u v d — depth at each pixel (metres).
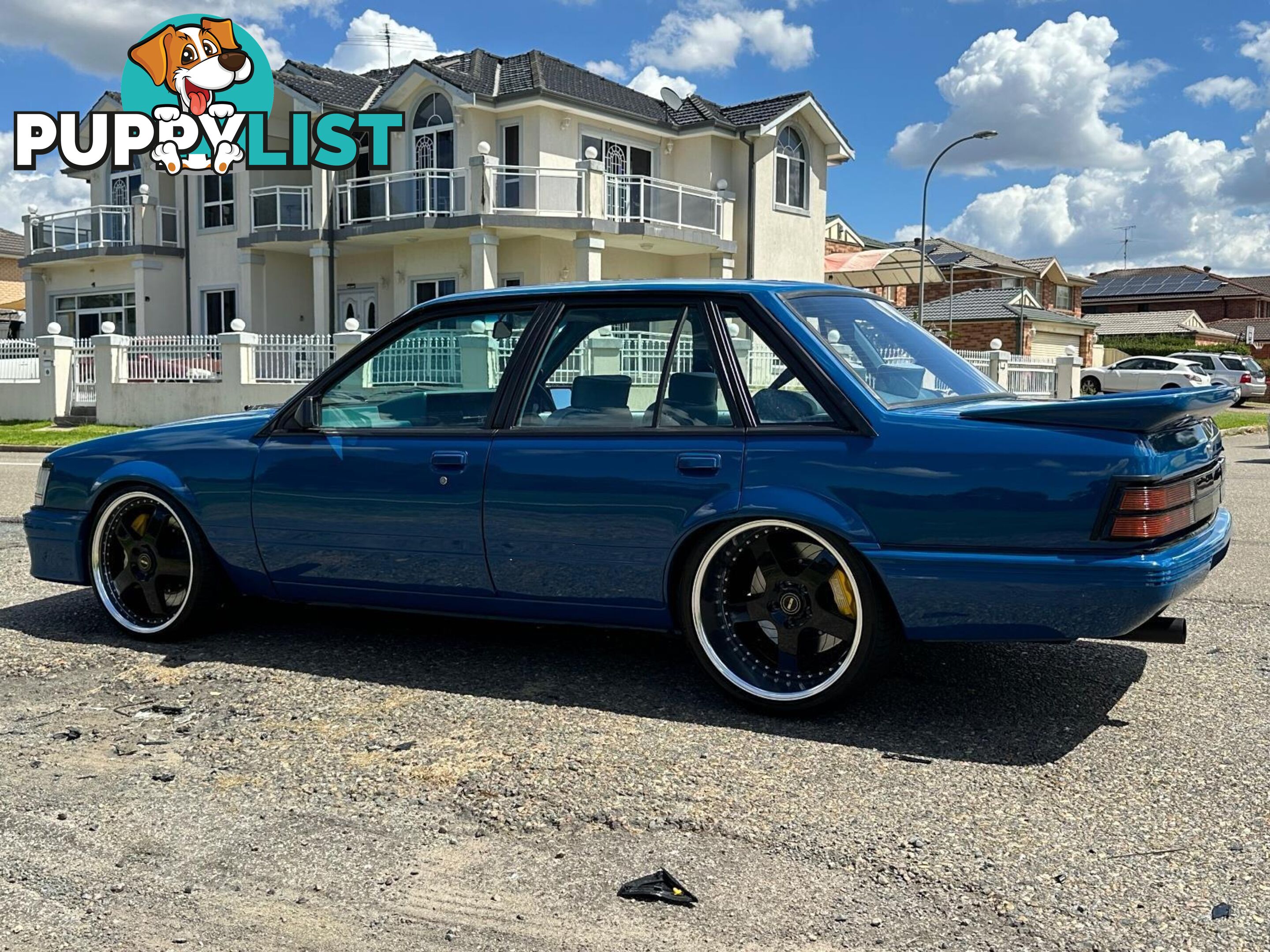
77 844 2.81
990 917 2.40
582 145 25.80
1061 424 3.35
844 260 32.81
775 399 3.68
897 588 3.45
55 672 4.29
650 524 3.75
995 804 2.99
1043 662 4.36
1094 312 73.38
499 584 4.07
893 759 3.33
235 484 4.47
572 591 3.95
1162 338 56.09
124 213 29.89
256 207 27.27
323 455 4.32
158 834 2.86
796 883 2.57
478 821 2.92
